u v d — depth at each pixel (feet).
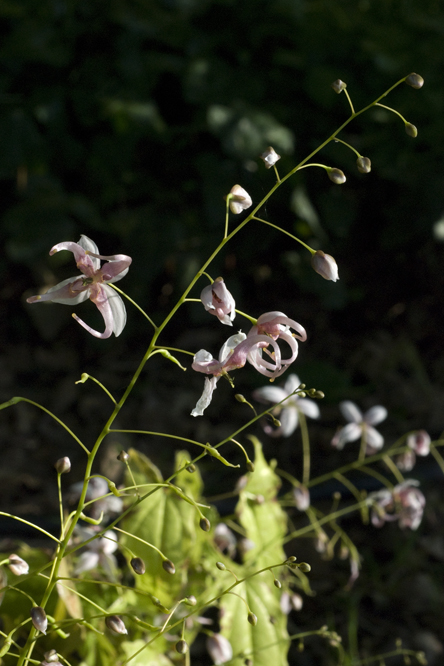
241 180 3.27
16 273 3.51
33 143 3.26
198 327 3.60
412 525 1.99
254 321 1.52
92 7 3.31
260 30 3.33
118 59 3.29
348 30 3.39
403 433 3.17
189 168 3.41
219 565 1.56
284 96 3.40
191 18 3.39
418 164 3.36
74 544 1.82
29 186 3.25
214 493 2.71
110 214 3.37
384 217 3.59
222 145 3.09
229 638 1.80
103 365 3.46
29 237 3.20
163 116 3.54
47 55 3.24
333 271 1.51
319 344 3.65
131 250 3.30
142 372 3.43
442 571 2.50
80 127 3.41
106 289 1.51
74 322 3.52
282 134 3.11
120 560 2.11
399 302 3.71
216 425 3.19
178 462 1.87
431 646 2.22
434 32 3.48
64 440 3.03
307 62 3.37
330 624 2.25
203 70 3.23
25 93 3.34
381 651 2.21
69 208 3.26
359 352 3.59
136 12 3.32
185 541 1.81
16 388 3.29
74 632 1.74
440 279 3.55
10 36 3.26
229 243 3.41
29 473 2.82
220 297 1.50
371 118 3.42
